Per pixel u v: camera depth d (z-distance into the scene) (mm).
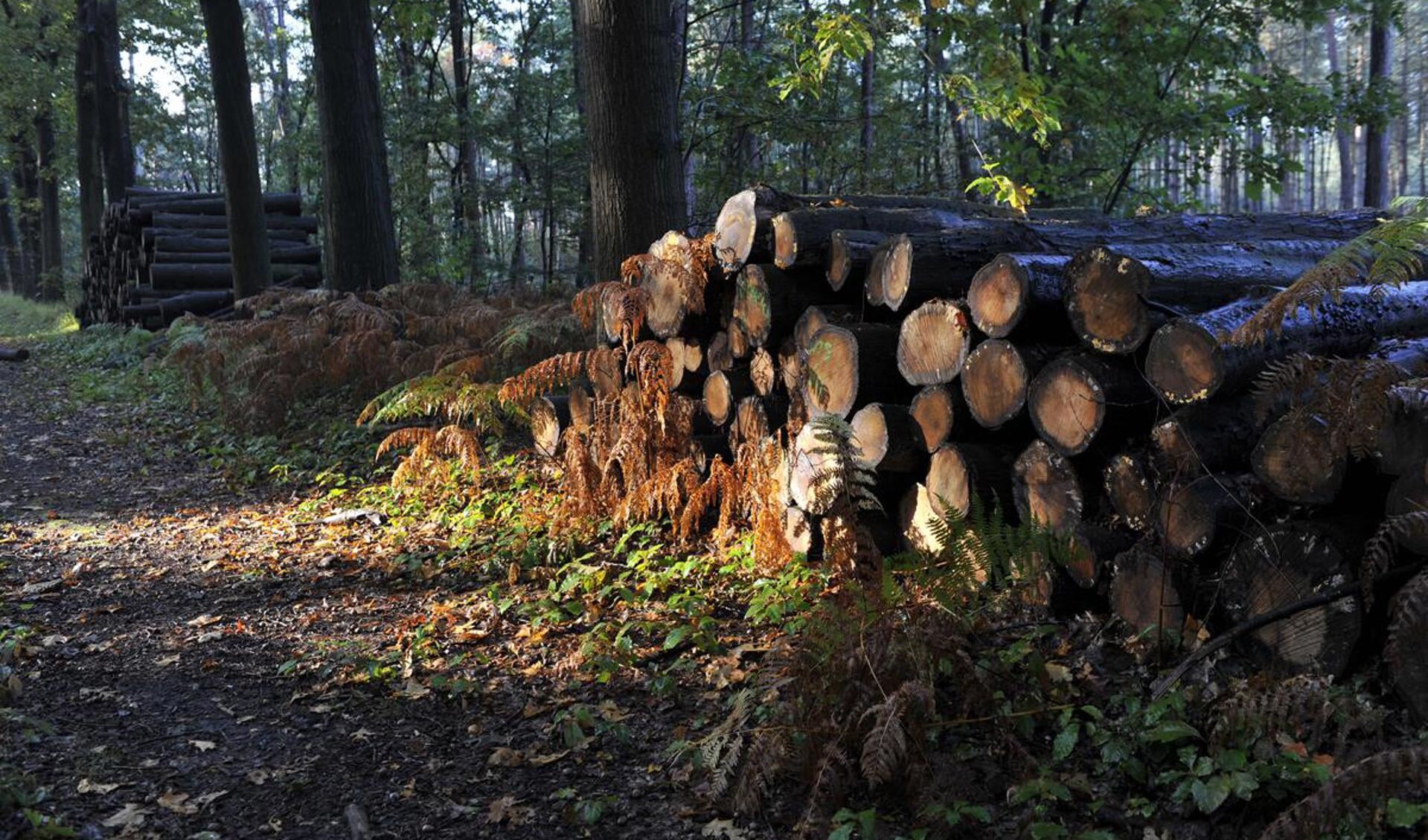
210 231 17141
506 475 7020
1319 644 3113
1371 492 3232
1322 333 3645
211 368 9695
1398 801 2527
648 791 3205
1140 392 3748
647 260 5570
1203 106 13070
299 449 8562
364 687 4020
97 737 3562
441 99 21375
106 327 17953
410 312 9961
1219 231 5309
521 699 3877
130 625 4770
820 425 4160
